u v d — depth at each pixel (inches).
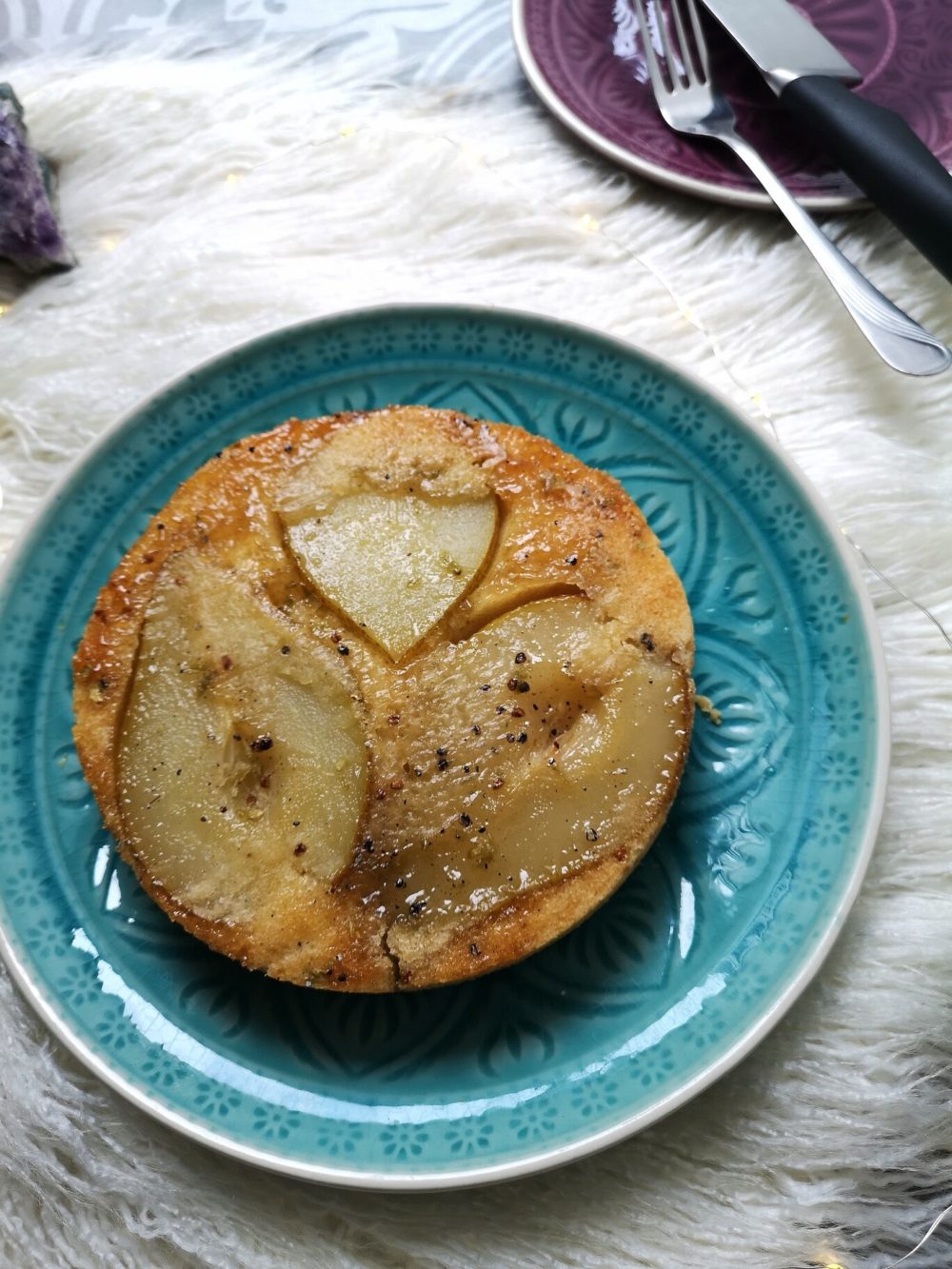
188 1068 11.3
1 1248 11.5
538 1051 11.2
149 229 16.2
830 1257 11.1
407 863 10.8
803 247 15.4
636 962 11.6
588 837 10.8
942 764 12.5
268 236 16.0
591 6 17.1
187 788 11.2
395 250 15.9
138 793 11.2
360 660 11.3
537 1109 10.9
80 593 13.5
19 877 12.2
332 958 10.8
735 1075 11.5
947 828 12.2
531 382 14.2
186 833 11.1
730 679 12.7
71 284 15.8
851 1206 11.2
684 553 13.2
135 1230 11.4
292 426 12.6
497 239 15.8
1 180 15.2
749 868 11.8
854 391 14.7
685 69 16.2
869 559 13.6
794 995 10.9
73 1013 11.6
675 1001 11.3
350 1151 10.8
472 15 17.7
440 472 12.1
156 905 12.0
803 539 12.9
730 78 16.5
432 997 11.6
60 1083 11.7
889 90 16.3
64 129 16.7
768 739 12.3
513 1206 11.3
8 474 14.9
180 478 14.0
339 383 14.4
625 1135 10.5
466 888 10.8
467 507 12.0
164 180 16.6
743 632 12.8
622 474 13.7
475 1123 10.9
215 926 11.0
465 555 11.7
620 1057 11.1
